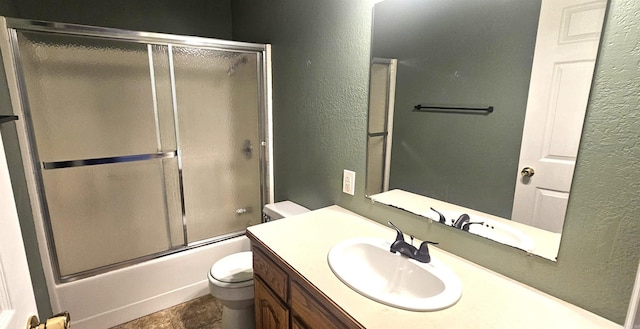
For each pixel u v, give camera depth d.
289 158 2.20
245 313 1.80
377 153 1.53
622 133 0.80
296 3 1.90
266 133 2.36
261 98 2.32
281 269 1.22
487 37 1.07
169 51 2.00
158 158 2.09
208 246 2.32
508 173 1.06
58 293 1.78
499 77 1.05
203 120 2.24
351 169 1.69
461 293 0.97
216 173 2.37
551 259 0.97
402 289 1.15
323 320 1.01
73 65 1.74
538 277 1.01
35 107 1.64
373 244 1.27
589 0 0.83
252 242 1.41
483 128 1.11
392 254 1.20
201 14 2.66
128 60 1.89
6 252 0.55
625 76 0.78
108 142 1.92
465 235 1.20
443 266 1.12
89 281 1.87
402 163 1.42
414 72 1.32
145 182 2.08
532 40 0.95
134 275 2.02
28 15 2.05
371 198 1.58
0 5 1.81
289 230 1.45
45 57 1.65
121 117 1.94
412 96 1.34
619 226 0.83
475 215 1.17
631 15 0.76
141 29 2.44
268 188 2.46
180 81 2.09
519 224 1.04
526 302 0.94
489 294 0.98
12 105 1.54
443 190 1.27
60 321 0.63
